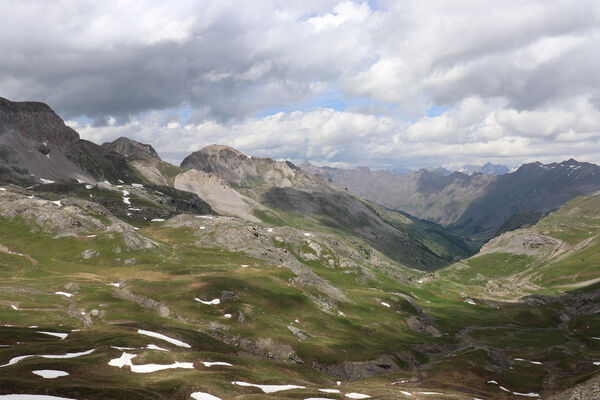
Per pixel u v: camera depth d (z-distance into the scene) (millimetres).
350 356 114000
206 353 85000
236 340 112875
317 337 122562
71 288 134625
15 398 47000
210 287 139250
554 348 147375
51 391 50094
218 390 60344
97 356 69812
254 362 89938
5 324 98375
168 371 68375
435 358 132250
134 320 109688
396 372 108250
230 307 128250
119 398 51688
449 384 99250
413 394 77312
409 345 137125
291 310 140250
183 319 121250
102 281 148250
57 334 89062
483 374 105312
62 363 62656
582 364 124688
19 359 66562
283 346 111312
